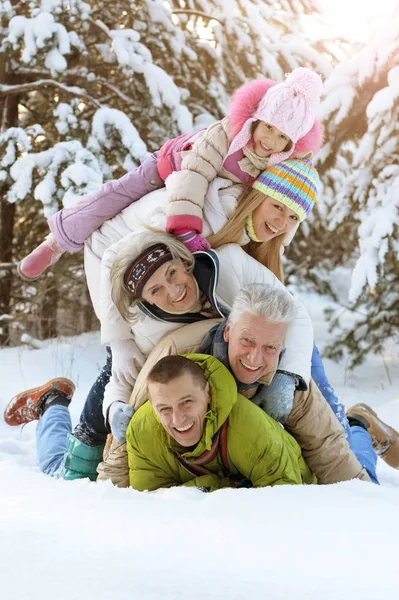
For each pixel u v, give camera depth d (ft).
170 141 10.99
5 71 25.62
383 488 7.27
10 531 5.10
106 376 10.56
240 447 8.04
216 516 6.15
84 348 24.13
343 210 22.66
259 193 9.87
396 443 12.22
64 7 24.41
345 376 21.30
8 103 26.18
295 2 29.32
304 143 10.09
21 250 27.22
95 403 10.56
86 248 11.02
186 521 5.94
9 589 4.01
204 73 27.81
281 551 5.04
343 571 4.57
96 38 25.81
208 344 8.65
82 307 28.43
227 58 27.91
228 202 9.95
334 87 22.79
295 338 8.93
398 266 21.90
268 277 9.68
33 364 21.77
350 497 6.82
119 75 25.72
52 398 12.76
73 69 25.44
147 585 4.17
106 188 10.98
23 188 22.77
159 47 27.02
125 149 23.82
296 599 4.10
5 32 23.82
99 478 9.21
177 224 9.48
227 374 8.09
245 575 4.45
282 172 9.86
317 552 5.02
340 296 29.50
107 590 4.04
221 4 28.17
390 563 4.76
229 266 9.52
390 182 21.74
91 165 22.88
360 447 11.42
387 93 21.45
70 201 22.02
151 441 8.32
